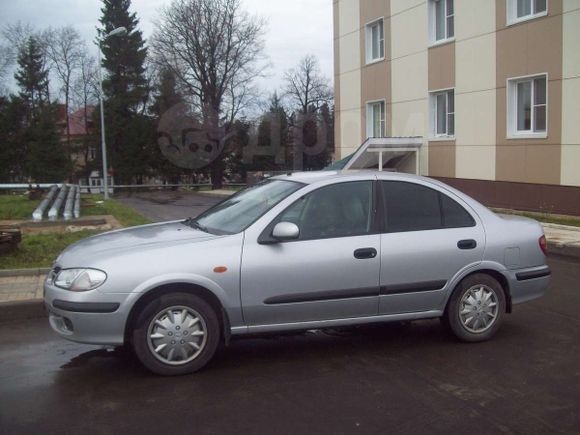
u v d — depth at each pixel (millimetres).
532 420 3896
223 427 3834
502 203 16031
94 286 4539
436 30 18391
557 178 14312
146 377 4738
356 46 22219
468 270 5402
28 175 51500
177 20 46500
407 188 5430
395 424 3854
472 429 3770
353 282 5039
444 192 5539
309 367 4965
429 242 5277
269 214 5004
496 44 15836
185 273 4648
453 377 4691
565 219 13789
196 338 4754
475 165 16906
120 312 4539
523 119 15547
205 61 47031
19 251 9273
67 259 4875
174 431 3781
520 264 5613
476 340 5535
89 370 4922
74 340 4637
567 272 8938
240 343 5633
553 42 14148
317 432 3748
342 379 4676
